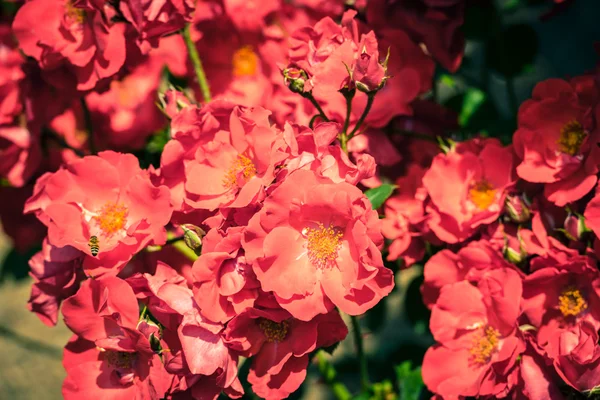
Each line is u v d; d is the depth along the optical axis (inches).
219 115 25.8
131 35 27.2
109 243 25.8
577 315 26.4
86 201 26.1
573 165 26.4
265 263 24.3
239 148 25.5
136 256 27.2
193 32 30.2
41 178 26.7
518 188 27.4
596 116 26.5
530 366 25.9
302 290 24.4
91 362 26.2
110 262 25.5
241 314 24.3
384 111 27.9
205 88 28.7
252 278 24.5
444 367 27.0
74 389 26.0
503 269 26.3
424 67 28.8
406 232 28.5
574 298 26.4
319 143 24.9
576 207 26.7
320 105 27.6
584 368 25.2
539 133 26.8
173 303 24.7
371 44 25.4
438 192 27.6
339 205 24.0
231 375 24.8
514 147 27.1
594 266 26.0
